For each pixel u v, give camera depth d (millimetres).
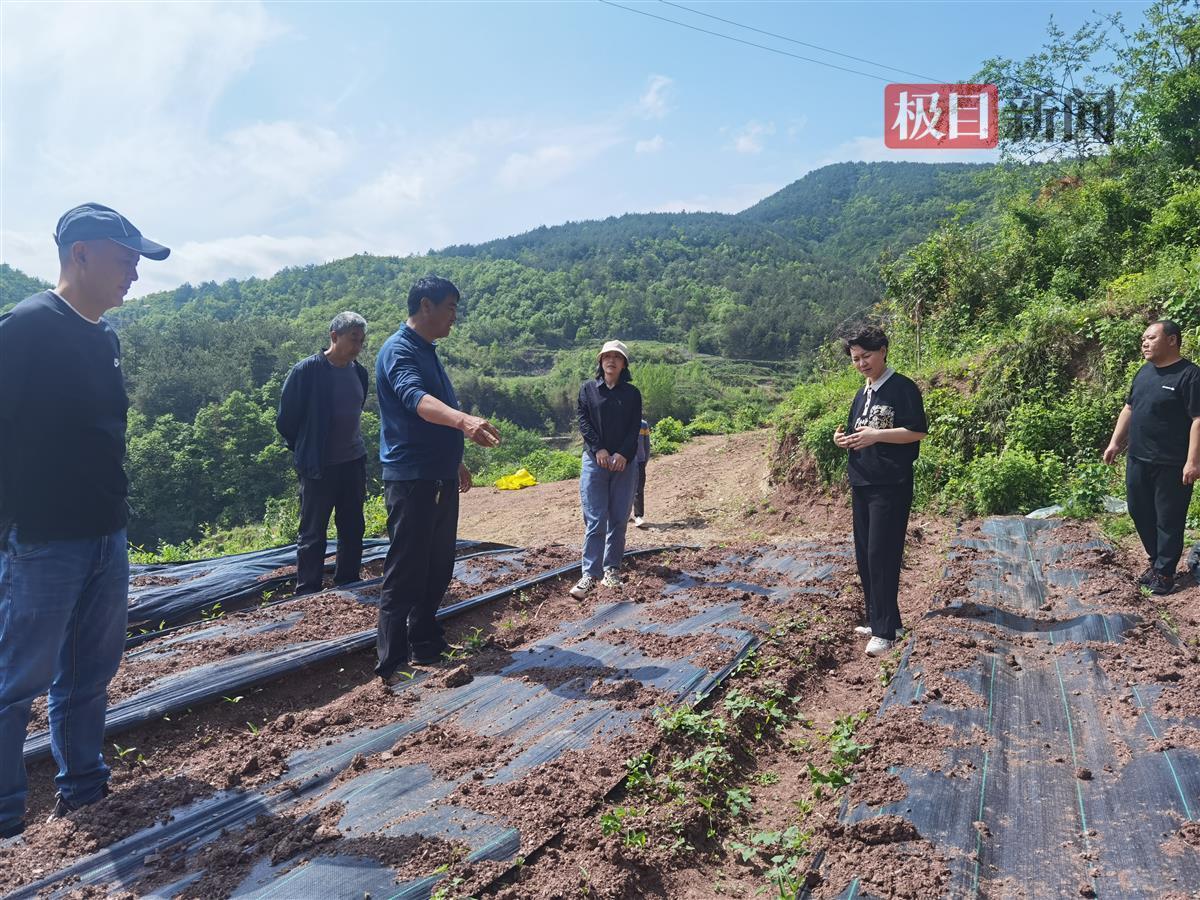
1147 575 5555
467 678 4387
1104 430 9383
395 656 4500
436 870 2590
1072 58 22375
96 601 3178
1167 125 18062
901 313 16125
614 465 6176
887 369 5184
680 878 2797
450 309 4609
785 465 11664
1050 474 9031
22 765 3018
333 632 5164
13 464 2896
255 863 2703
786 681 4527
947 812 2910
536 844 2748
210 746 3900
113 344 3217
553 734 3658
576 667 4523
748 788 3494
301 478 6184
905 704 3918
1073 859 2641
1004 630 4988
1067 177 20438
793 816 3268
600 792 3119
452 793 3107
